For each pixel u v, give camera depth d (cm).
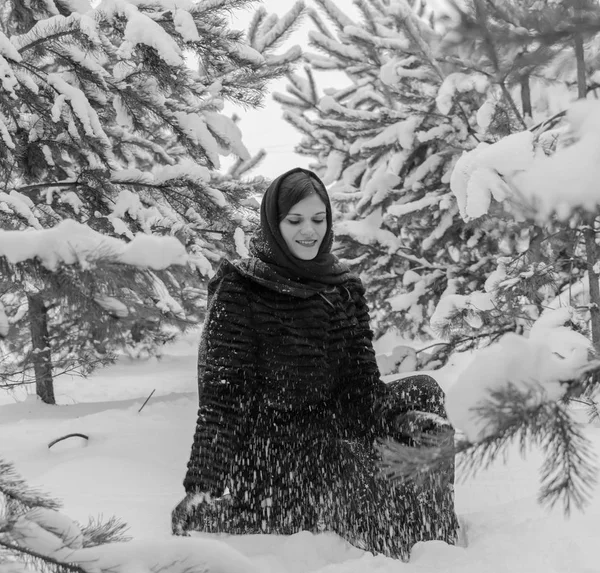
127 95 494
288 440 229
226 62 528
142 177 522
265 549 212
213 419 219
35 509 121
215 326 228
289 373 229
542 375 100
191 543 117
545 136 246
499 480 272
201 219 540
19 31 530
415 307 648
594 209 94
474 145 613
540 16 125
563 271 462
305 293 232
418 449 110
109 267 106
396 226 708
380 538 221
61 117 473
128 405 557
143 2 491
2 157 459
